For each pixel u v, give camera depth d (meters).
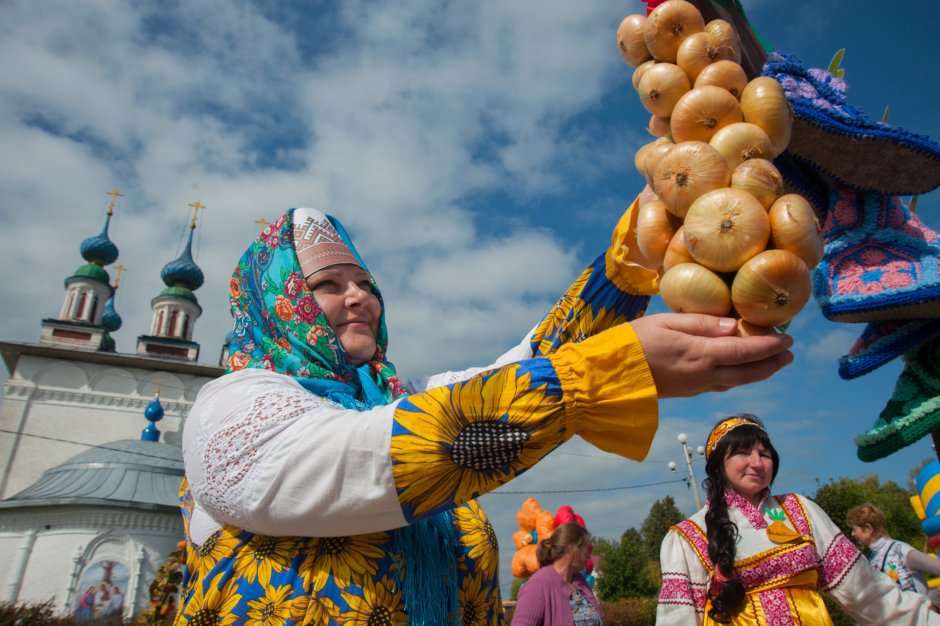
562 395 0.99
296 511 1.03
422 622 1.20
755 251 1.07
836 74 2.04
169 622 8.20
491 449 0.99
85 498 21.91
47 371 32.81
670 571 2.85
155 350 35.75
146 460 25.86
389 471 0.99
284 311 1.53
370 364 1.69
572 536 4.80
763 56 1.88
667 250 1.19
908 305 1.79
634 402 0.97
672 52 1.49
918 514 3.79
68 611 20.23
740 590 2.63
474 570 1.46
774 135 1.30
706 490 2.96
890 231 1.89
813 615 2.56
